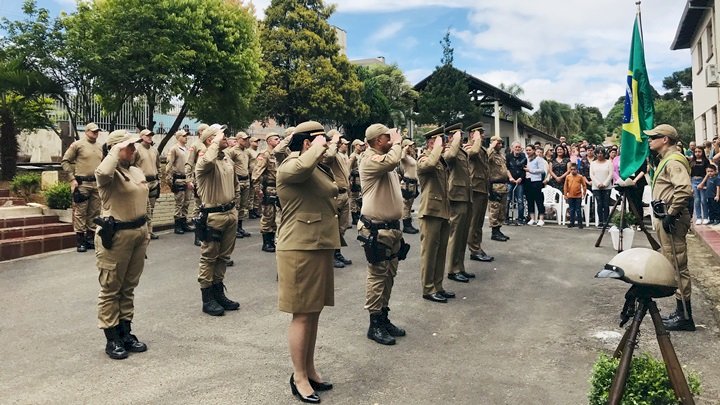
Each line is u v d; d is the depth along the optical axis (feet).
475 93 103.35
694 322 19.21
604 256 30.12
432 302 22.11
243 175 37.52
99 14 47.11
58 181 40.96
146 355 16.44
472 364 15.80
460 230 25.20
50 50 44.73
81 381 14.53
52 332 18.47
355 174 42.09
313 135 13.91
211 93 57.57
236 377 14.82
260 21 88.28
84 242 32.42
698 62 66.95
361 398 13.65
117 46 46.26
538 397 13.61
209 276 20.48
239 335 18.21
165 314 20.43
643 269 10.02
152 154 34.81
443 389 14.14
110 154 16.15
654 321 10.34
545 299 22.35
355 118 92.89
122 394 13.74
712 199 39.17
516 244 33.94
